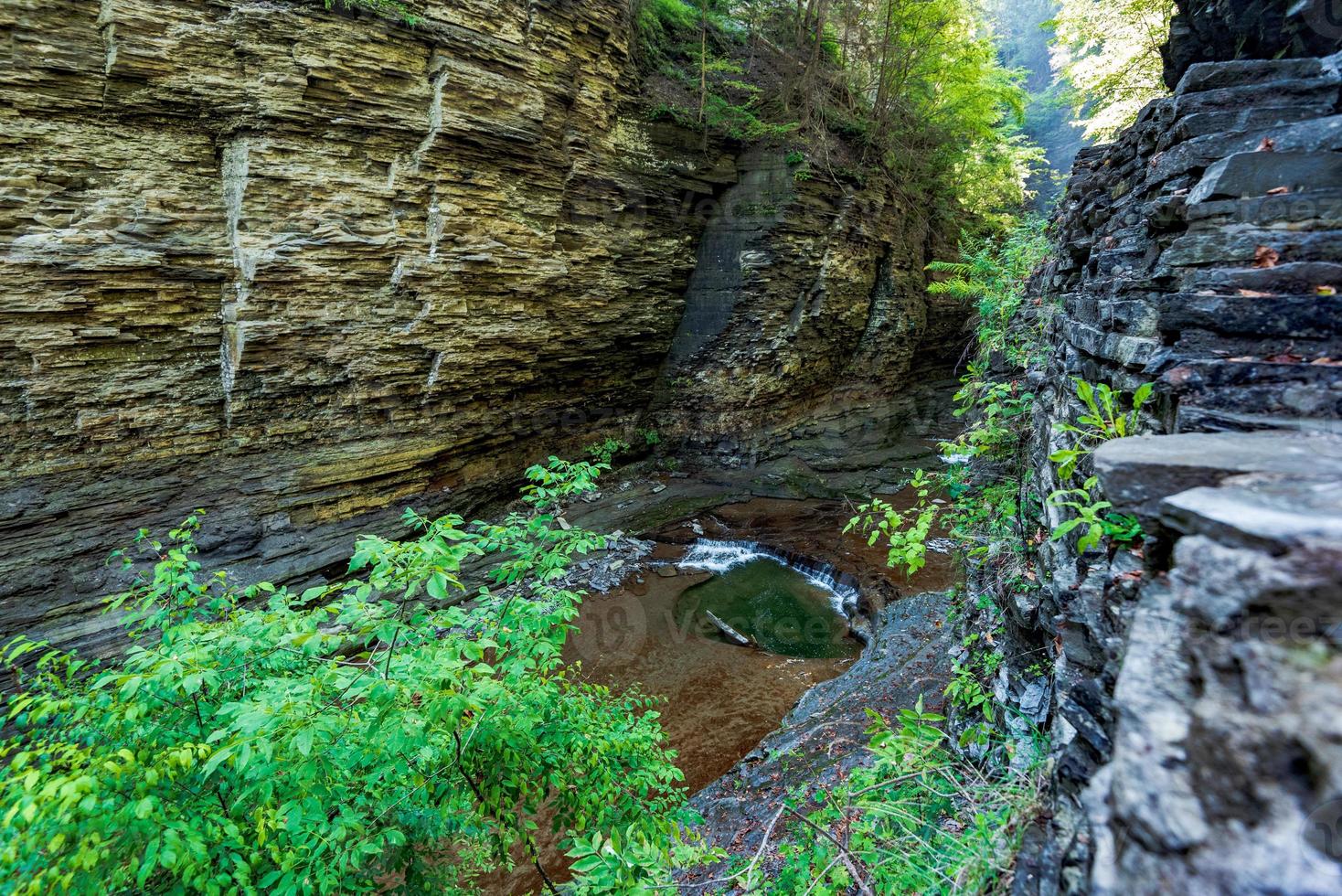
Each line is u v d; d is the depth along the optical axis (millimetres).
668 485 17094
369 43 9500
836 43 17547
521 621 3447
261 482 10078
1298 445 1603
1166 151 3018
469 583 11156
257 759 2664
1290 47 3008
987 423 5461
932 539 13531
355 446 11117
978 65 18844
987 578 4891
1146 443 1709
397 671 2893
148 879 2525
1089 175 5633
